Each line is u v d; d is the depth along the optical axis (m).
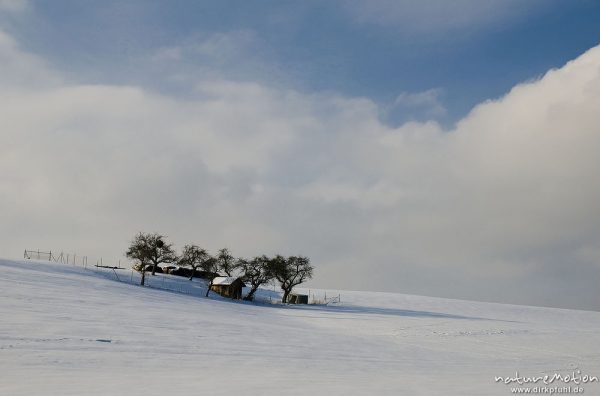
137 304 44.91
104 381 14.29
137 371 16.41
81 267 93.94
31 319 26.47
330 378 17.16
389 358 25.81
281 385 14.96
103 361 17.73
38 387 12.97
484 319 78.25
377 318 65.75
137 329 27.42
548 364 26.98
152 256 100.00
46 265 85.06
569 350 35.81
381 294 163.00
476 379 19.12
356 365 22.02
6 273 58.12
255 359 21.41
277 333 34.56
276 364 20.38
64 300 38.72
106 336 23.62
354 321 57.84
